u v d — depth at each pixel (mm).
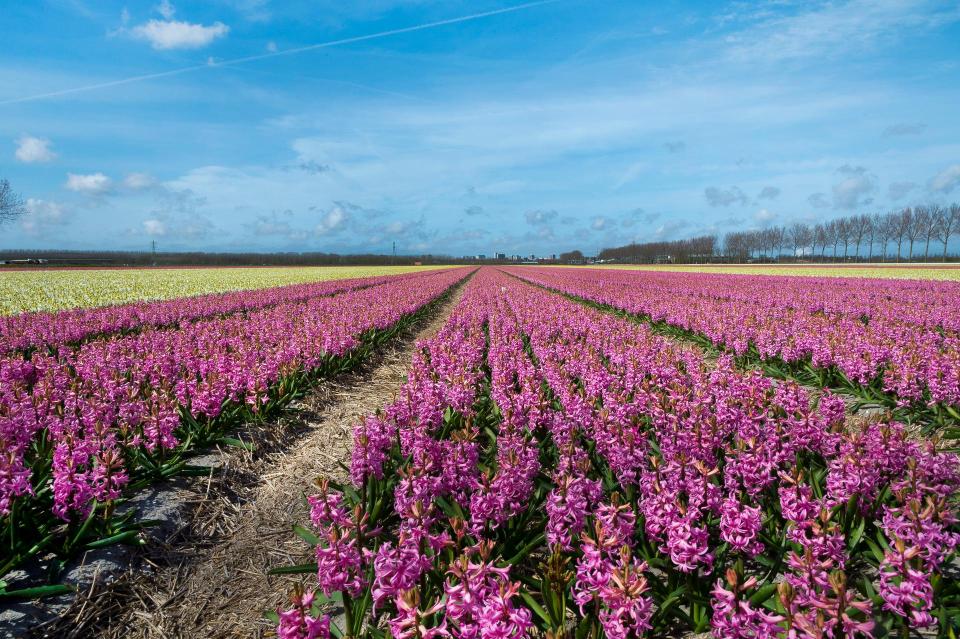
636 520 4141
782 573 4043
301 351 10023
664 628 3688
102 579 4418
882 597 3402
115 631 3998
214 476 6215
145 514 5328
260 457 6953
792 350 10609
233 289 31703
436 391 6230
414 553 3010
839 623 2545
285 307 18672
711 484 3969
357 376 11484
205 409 6797
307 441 7633
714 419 5070
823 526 3420
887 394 8602
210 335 11680
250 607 4258
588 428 5664
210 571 4723
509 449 4496
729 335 12391
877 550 3951
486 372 9875
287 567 4324
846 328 12758
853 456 4281
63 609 4090
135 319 15805
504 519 4199
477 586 2639
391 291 27406
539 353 10375
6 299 22156
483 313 17562
